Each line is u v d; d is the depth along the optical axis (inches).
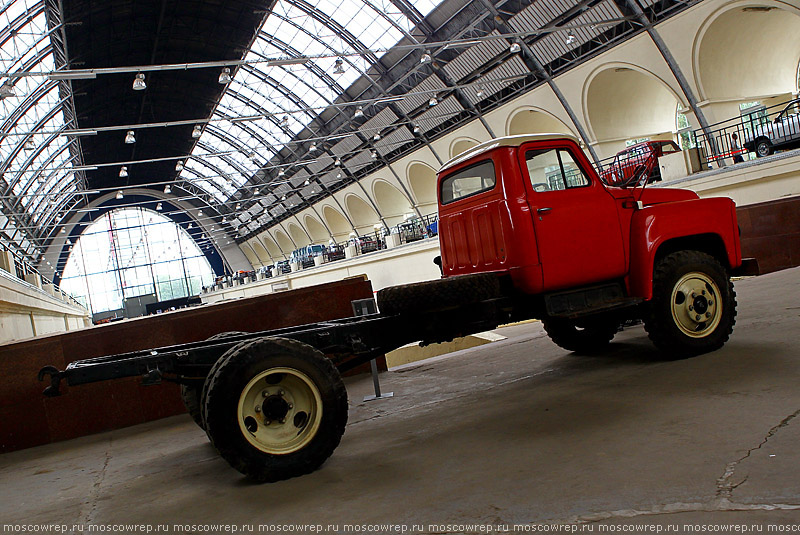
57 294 1115.3
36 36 1047.6
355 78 1311.5
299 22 1178.6
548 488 118.8
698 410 153.5
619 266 212.1
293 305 320.2
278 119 1647.4
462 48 1060.5
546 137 206.5
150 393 298.7
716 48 772.6
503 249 202.1
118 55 1263.5
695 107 813.9
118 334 293.7
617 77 938.7
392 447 170.6
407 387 272.8
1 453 274.7
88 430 287.9
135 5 1082.7
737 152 689.6
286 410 154.2
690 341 214.4
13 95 770.8
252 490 148.3
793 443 120.9
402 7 1039.0
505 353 322.7
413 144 1438.2
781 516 92.6
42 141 1503.4
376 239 1694.1
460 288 183.0
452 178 227.5
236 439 147.1
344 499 131.7
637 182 225.1
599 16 854.5
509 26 962.7
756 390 161.8
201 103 1647.4
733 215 229.1
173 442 237.9
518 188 199.0
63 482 197.2
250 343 153.3
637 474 118.5
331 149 1683.1
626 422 154.4
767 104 835.4
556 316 200.4
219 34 1261.1
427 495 126.2
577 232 204.8
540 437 154.8
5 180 1588.3
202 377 185.5
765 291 361.4
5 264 529.0
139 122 1722.4
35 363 282.5
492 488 124.1
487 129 1200.8
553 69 987.3
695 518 96.5
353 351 176.4
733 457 119.0
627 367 221.9
